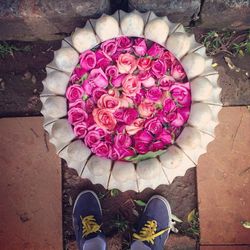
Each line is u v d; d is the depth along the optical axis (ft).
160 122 2.96
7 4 3.13
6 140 3.85
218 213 3.84
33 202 3.86
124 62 2.93
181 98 2.92
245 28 3.73
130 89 2.93
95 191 3.86
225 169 3.84
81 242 3.59
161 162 2.91
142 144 2.96
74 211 3.76
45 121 3.01
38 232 3.86
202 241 3.84
